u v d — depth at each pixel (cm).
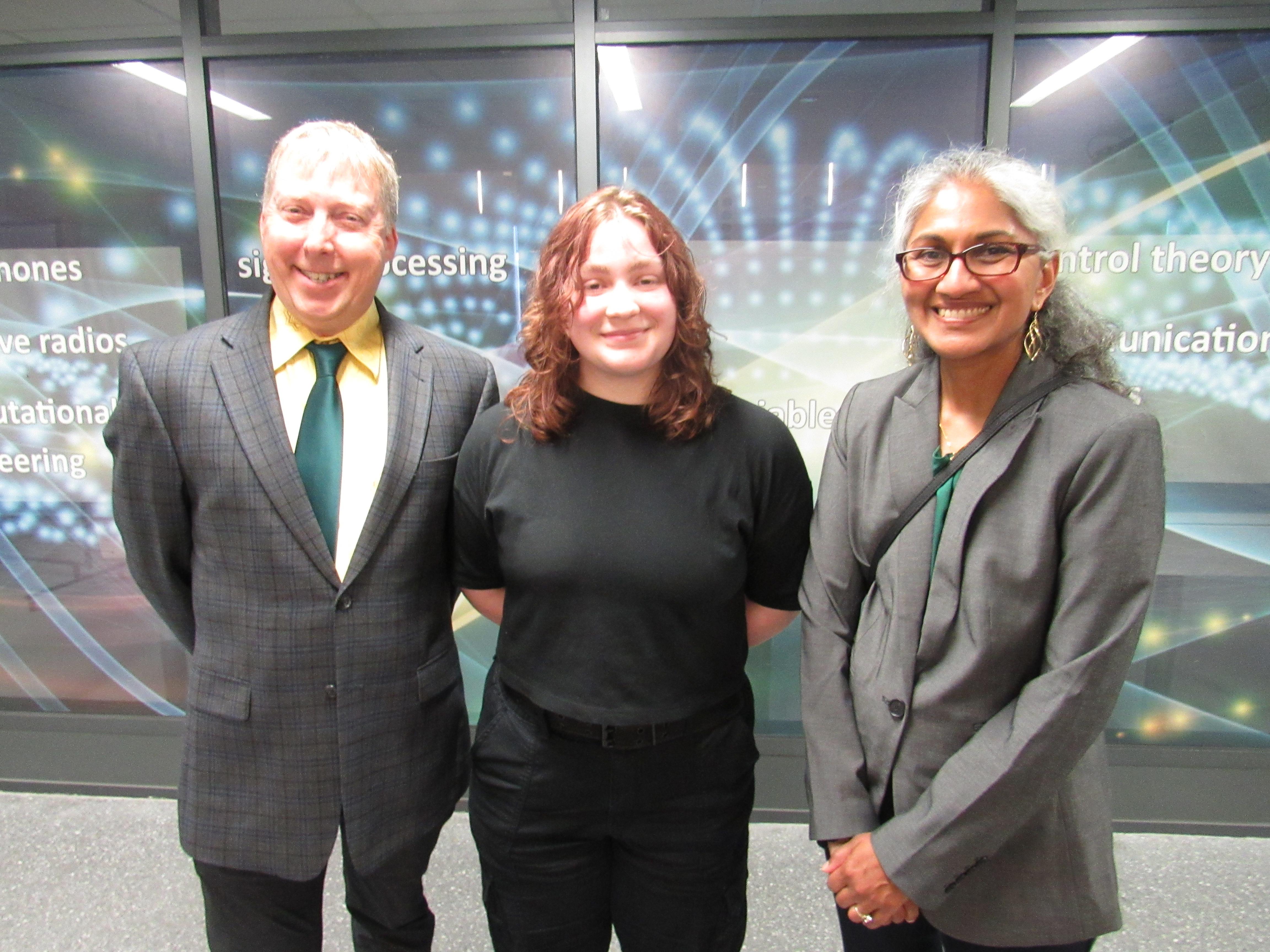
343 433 124
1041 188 93
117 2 213
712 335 171
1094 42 201
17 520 243
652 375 114
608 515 112
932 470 102
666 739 116
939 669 99
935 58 205
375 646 123
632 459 114
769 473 117
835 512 112
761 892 198
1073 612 90
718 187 215
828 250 216
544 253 113
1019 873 99
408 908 143
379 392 127
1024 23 199
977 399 101
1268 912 190
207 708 123
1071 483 91
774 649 237
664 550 110
